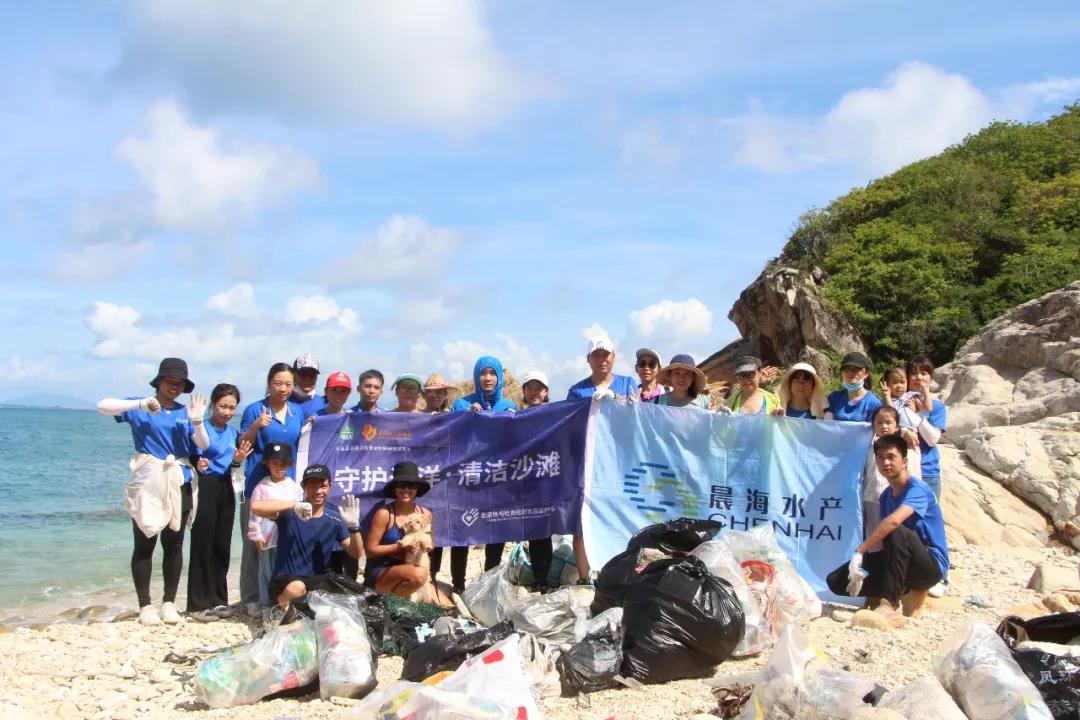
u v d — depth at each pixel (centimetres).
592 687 679
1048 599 880
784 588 816
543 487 973
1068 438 1445
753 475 970
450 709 543
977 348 1848
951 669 570
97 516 2094
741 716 588
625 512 970
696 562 741
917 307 2752
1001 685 534
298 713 653
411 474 857
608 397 980
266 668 680
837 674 575
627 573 773
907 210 3150
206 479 919
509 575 969
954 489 1409
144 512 874
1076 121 3725
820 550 955
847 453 962
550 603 793
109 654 797
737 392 1101
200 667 683
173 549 904
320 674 681
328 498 940
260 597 912
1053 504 1364
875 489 938
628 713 632
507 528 968
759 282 2903
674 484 974
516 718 564
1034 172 3312
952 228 2989
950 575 1091
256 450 936
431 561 1015
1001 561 1191
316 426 948
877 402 1014
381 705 577
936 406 1078
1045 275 2647
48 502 2391
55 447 5312
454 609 860
